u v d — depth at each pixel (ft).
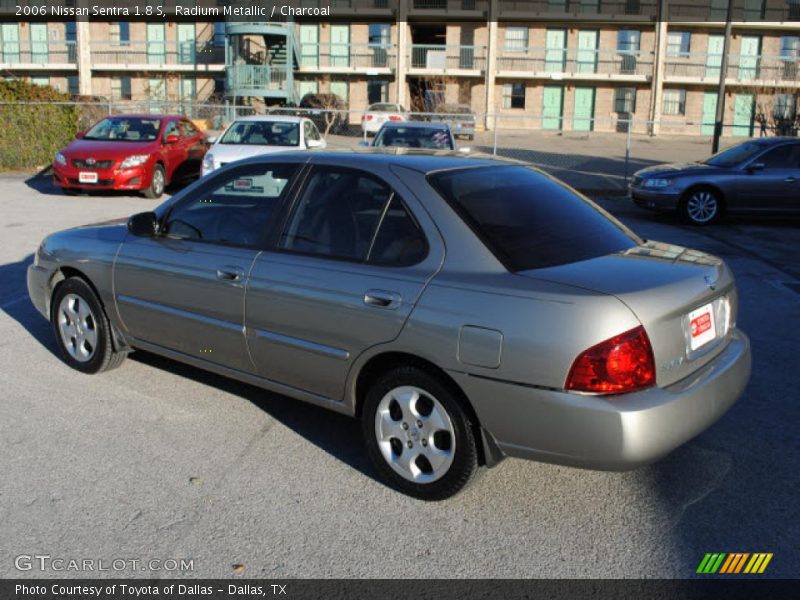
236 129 45.16
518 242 11.55
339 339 12.16
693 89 124.88
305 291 12.50
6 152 60.70
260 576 9.98
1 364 17.62
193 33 127.13
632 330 10.10
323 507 11.64
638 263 11.75
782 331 21.26
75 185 46.73
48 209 42.37
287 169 13.76
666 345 10.50
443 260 11.44
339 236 12.64
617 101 126.72
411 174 12.32
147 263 15.07
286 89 115.96
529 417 10.43
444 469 11.41
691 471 12.96
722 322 12.13
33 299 18.16
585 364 10.02
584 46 125.80
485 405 10.73
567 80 125.90
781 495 12.21
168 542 10.68
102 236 16.43
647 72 124.57
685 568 10.28
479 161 13.69
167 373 17.13
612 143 107.65
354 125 116.06
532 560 10.42
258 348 13.44
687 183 42.37
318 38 126.82
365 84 127.44
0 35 130.21
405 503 11.79
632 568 10.27
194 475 12.54
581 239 12.29
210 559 10.32
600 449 10.08
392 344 11.48
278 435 14.08
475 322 10.69
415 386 11.51
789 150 42.19
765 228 42.09
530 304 10.43
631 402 10.06
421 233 11.78
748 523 11.39
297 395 13.38
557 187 13.85
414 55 127.34
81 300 16.75
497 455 11.13
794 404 15.92
